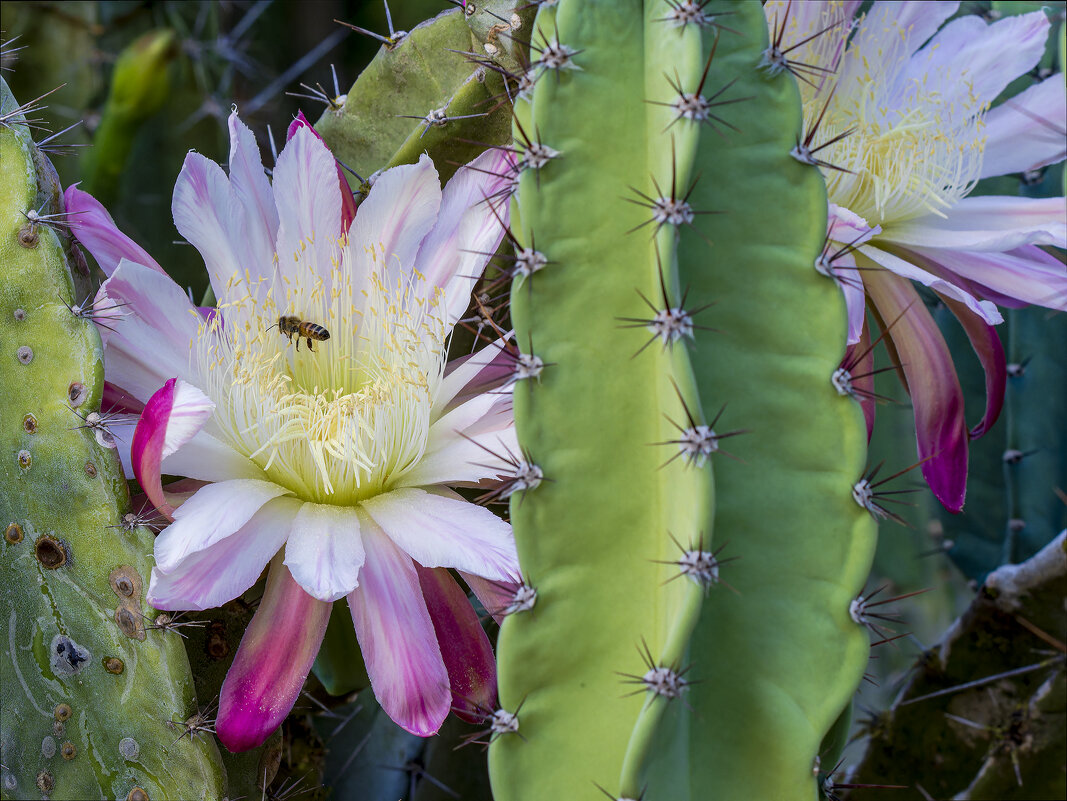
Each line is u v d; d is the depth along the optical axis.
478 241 0.90
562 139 0.85
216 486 0.86
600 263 0.85
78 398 0.85
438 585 0.87
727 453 0.85
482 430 0.89
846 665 0.85
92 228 0.88
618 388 0.85
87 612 0.85
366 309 0.91
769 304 0.85
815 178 0.85
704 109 0.83
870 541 0.85
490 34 0.90
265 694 0.85
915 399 0.94
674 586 0.83
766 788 0.85
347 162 0.95
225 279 0.89
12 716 0.86
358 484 0.88
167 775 0.85
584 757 0.84
